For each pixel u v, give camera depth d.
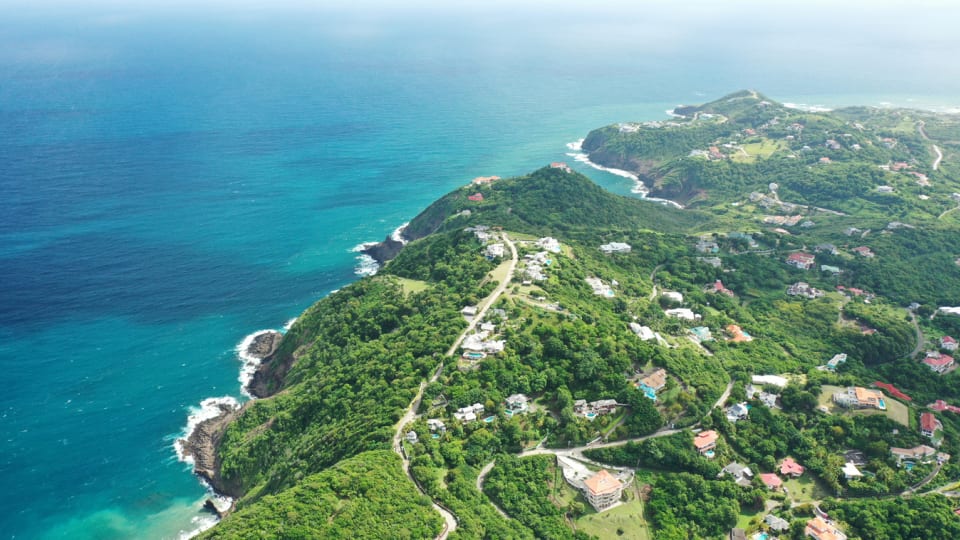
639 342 179.00
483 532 121.19
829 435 160.75
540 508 131.50
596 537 127.25
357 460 134.00
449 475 134.62
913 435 160.62
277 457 168.88
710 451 150.88
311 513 117.31
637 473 144.00
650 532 129.75
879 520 134.25
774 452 154.25
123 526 161.75
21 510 165.12
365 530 115.81
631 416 154.62
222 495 172.12
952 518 133.25
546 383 162.50
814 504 139.50
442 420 149.38
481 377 162.38
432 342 178.00
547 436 150.25
